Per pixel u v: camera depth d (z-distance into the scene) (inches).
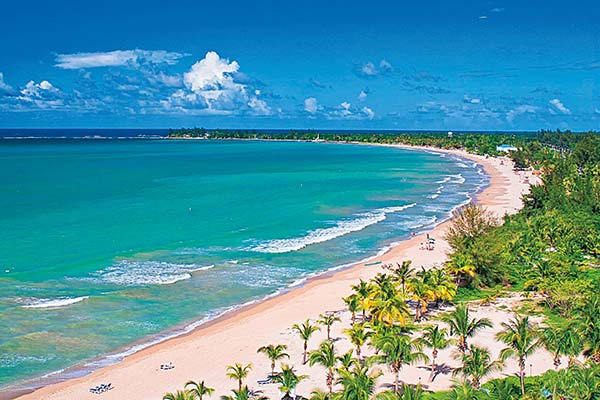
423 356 1507.1
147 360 1798.7
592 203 3880.4
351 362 1509.6
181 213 4180.6
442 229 3757.4
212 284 2561.5
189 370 1728.6
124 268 2753.4
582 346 1636.3
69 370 1738.4
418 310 2084.2
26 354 1831.9
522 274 2605.8
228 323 2116.1
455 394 1409.9
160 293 2425.0
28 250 3014.3
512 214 4074.8
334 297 2381.9
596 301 1729.8
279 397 1535.4
